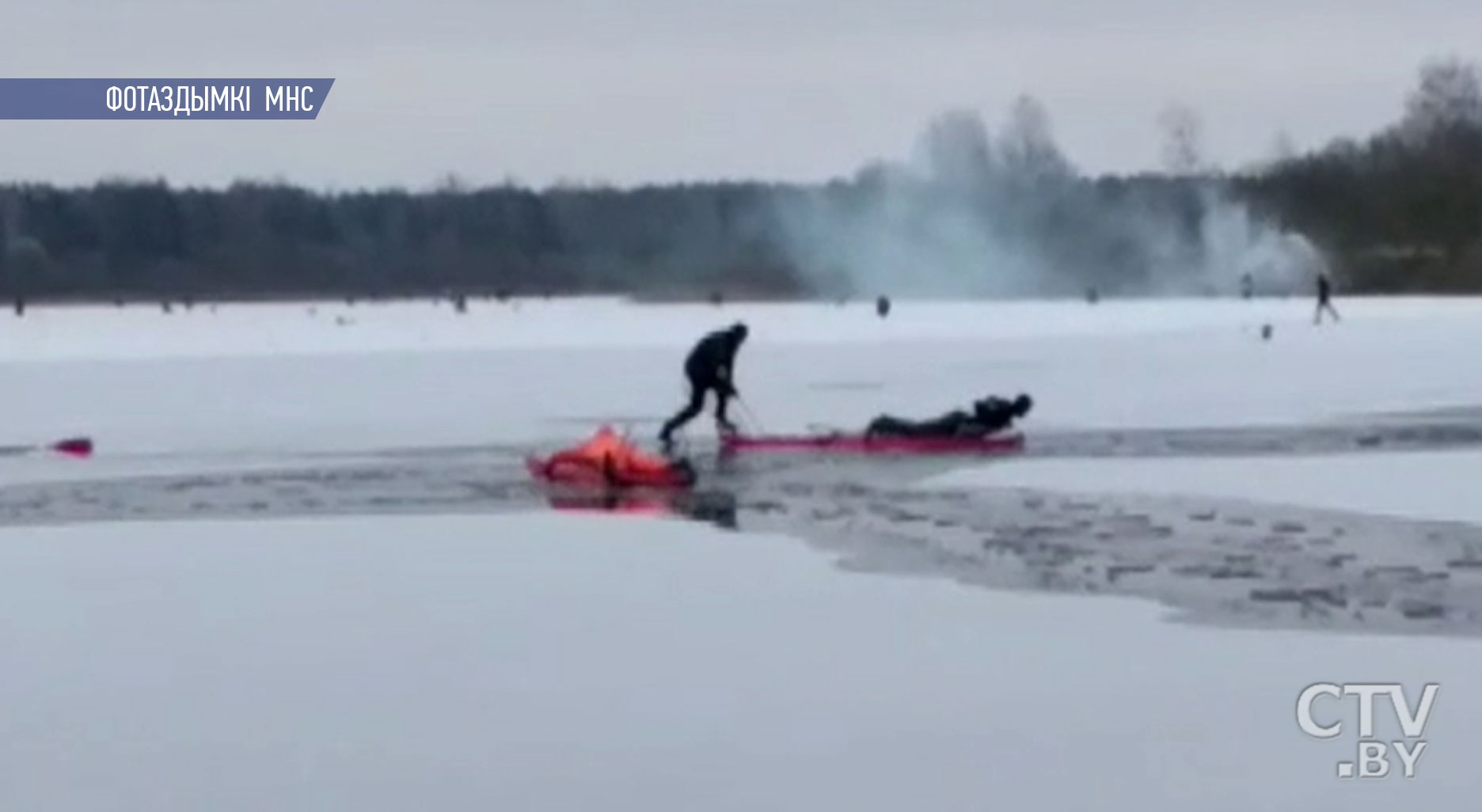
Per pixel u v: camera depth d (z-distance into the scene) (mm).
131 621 17094
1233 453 28922
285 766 12547
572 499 24750
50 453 31062
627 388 43312
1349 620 16406
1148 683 14430
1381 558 19281
